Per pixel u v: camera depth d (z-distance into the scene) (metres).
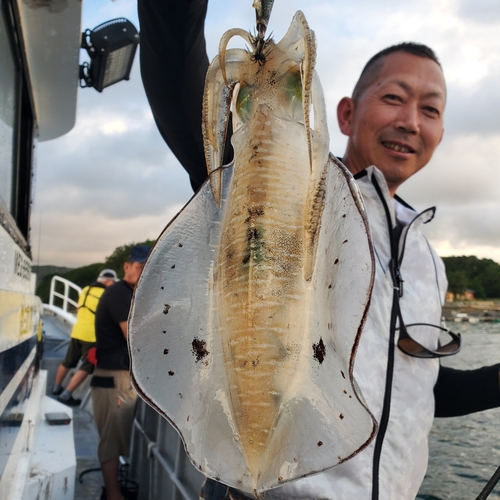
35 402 3.44
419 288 1.74
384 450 1.52
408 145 1.87
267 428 0.93
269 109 0.95
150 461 3.71
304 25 0.84
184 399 0.97
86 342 6.00
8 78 2.35
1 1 2.14
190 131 1.43
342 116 2.12
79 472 4.17
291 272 0.92
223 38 0.92
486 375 1.92
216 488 1.56
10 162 2.45
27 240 3.26
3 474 1.87
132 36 3.00
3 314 1.82
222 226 1.00
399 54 1.91
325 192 0.88
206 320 1.00
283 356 0.93
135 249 4.38
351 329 0.85
